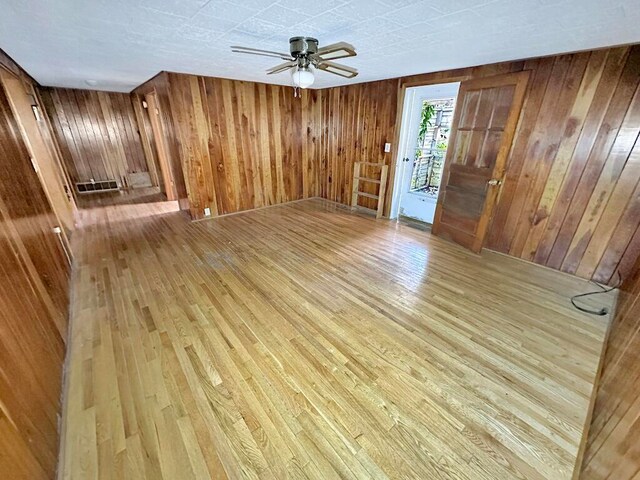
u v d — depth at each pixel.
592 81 2.49
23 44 2.40
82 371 1.74
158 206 5.27
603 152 2.53
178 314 2.27
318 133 5.53
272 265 3.08
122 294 2.53
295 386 1.66
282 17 1.81
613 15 1.67
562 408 1.56
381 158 4.57
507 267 3.07
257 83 4.54
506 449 1.36
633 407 0.97
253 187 5.05
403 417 1.50
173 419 1.47
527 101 2.88
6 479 0.89
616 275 2.61
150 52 2.68
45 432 1.24
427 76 3.65
